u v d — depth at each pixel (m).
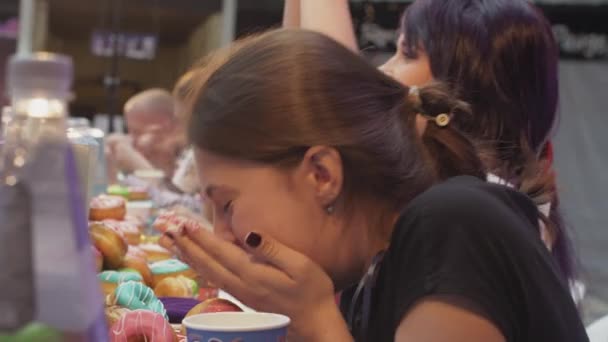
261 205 1.23
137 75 6.46
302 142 1.23
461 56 1.95
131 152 4.93
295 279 1.25
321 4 2.36
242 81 1.24
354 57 1.33
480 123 1.90
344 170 1.27
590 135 8.45
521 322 1.19
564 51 8.04
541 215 1.38
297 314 1.26
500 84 1.94
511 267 1.18
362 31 5.41
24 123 0.78
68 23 6.41
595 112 8.40
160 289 1.89
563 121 8.47
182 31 6.48
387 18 5.36
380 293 1.27
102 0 6.41
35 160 0.78
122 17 6.44
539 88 1.99
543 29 2.01
